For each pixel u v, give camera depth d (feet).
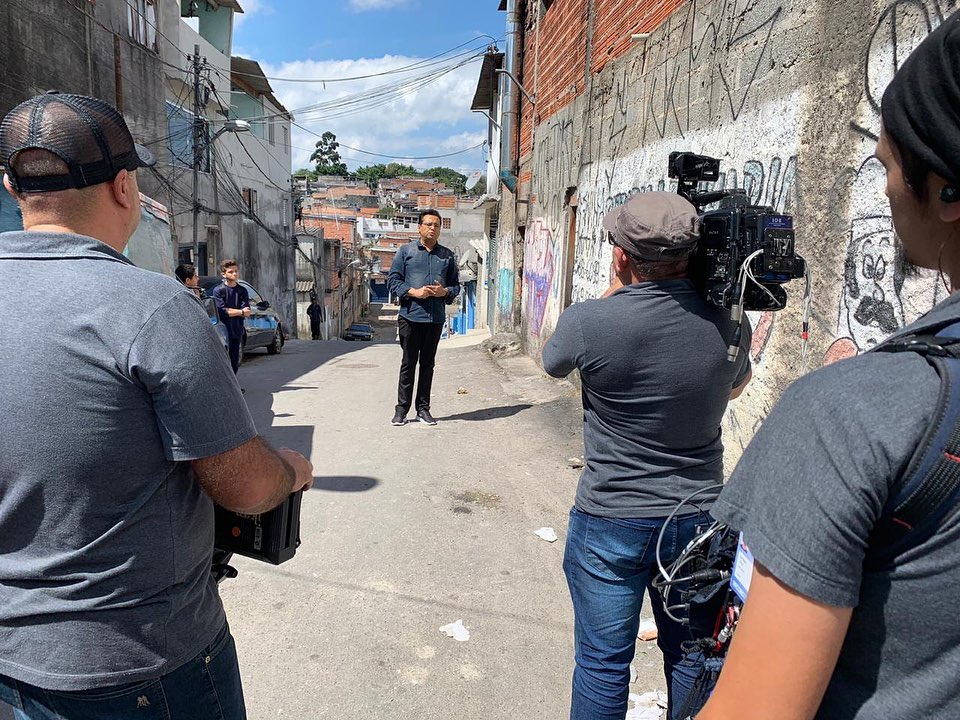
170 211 45.62
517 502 14.65
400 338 20.65
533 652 9.37
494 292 51.03
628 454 5.99
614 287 6.49
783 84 11.22
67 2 32.09
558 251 28.19
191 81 53.78
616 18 21.01
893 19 8.47
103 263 4.11
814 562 2.39
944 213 2.45
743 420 12.68
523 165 37.42
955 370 2.31
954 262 2.52
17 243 4.08
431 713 8.16
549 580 11.32
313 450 18.31
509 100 38.52
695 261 5.76
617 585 6.17
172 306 4.08
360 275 168.86
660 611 6.32
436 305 20.40
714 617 4.73
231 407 4.26
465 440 19.31
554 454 17.94
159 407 4.00
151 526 4.19
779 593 2.47
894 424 2.32
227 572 5.59
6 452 3.84
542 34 33.09
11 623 4.05
